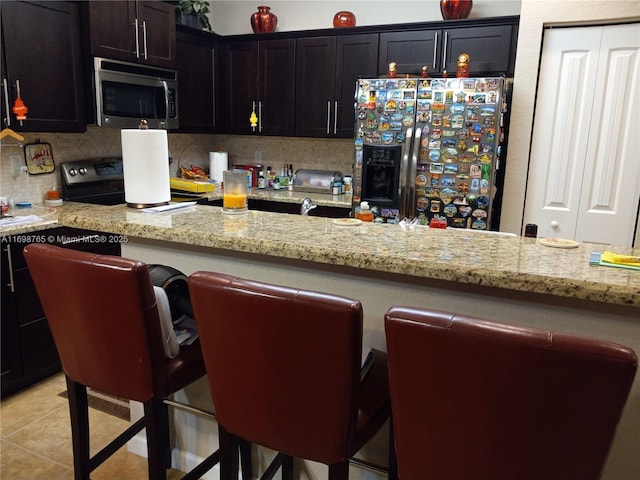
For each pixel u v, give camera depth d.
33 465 2.07
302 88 3.88
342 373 1.05
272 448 1.21
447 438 0.94
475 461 0.93
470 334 0.84
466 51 3.32
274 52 3.95
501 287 1.19
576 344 0.79
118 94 3.15
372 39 3.58
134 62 3.26
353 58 3.67
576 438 0.84
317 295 1.02
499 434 0.89
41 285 1.41
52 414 2.45
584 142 3.04
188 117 3.88
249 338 1.11
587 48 2.95
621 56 2.88
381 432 1.57
